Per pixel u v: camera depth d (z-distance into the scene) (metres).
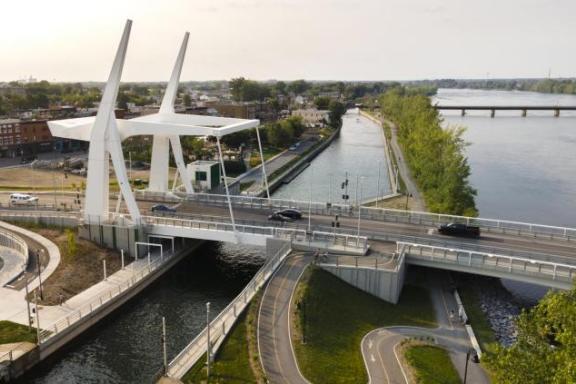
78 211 88.56
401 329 53.41
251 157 162.38
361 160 174.12
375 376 43.62
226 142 174.50
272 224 77.06
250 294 56.09
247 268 78.69
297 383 41.91
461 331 53.50
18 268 68.56
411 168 137.88
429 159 112.94
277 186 131.50
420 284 65.56
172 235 76.12
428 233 74.12
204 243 88.19
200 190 107.31
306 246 67.50
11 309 57.38
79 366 51.09
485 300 62.53
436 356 47.69
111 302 60.50
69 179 123.38
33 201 96.75
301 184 135.62
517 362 32.78
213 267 78.88
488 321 56.28
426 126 143.88
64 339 53.16
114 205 91.06
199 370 43.62
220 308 64.12
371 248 67.81
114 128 74.94
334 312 54.59
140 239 76.31
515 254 64.94
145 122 76.50
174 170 139.88
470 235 72.81
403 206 102.69
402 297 61.56
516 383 32.44
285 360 44.91
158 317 61.47
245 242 72.19
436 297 61.97
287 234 71.44
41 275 66.06
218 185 113.31
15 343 49.88
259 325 50.16
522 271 59.34
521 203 119.88
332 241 68.88
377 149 199.88
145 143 162.62
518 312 59.91
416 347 48.94
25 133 159.38
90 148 76.31
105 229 76.62
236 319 51.00
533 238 73.00
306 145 193.75
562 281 57.56
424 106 188.62
